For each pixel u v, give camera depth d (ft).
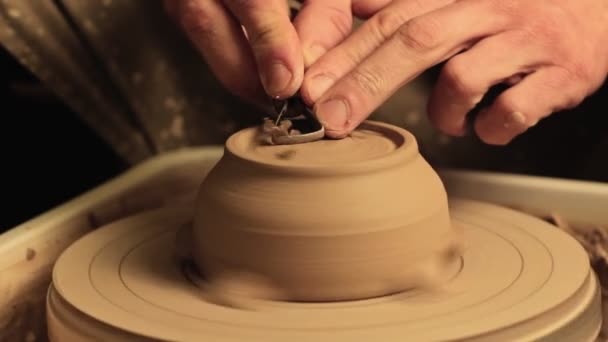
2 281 2.00
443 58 1.94
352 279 1.62
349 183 1.62
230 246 1.66
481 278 1.74
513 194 2.35
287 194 1.62
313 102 1.82
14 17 2.46
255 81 1.98
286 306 1.63
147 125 2.99
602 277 2.10
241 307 1.64
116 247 1.92
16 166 3.12
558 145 2.98
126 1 2.79
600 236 2.24
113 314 1.62
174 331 1.56
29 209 3.09
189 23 1.97
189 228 1.98
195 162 2.65
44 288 2.10
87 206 2.27
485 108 2.06
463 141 2.99
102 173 3.24
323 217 1.61
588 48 2.13
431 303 1.64
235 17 1.95
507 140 2.06
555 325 1.61
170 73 3.00
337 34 1.98
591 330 1.68
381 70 1.81
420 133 2.97
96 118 2.78
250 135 1.82
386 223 1.63
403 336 1.53
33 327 2.03
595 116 2.91
